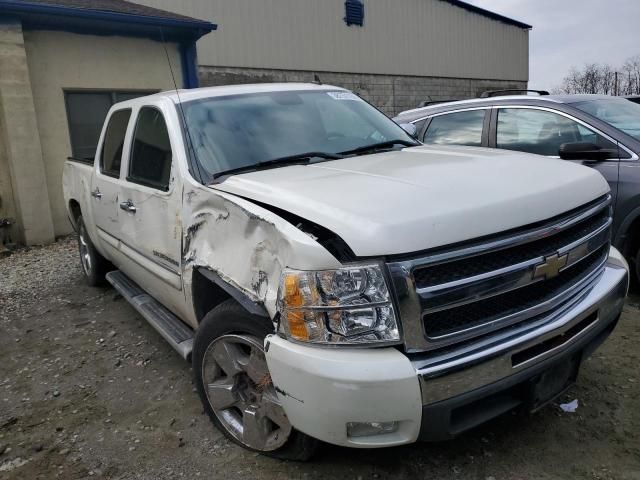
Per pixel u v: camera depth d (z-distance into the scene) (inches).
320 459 109.7
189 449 118.0
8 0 314.0
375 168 116.4
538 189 100.3
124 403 140.2
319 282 85.3
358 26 679.1
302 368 85.9
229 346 110.4
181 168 126.0
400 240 83.6
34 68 348.5
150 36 393.4
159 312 155.4
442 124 234.5
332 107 159.5
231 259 105.0
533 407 98.0
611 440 111.5
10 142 331.3
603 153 180.4
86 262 239.3
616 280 114.8
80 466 115.4
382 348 85.4
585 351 107.5
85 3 372.5
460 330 88.4
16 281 261.1
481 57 861.2
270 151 134.7
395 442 87.4
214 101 145.9
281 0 593.9
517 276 92.4
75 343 181.3
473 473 104.0
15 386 153.9
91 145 383.2
